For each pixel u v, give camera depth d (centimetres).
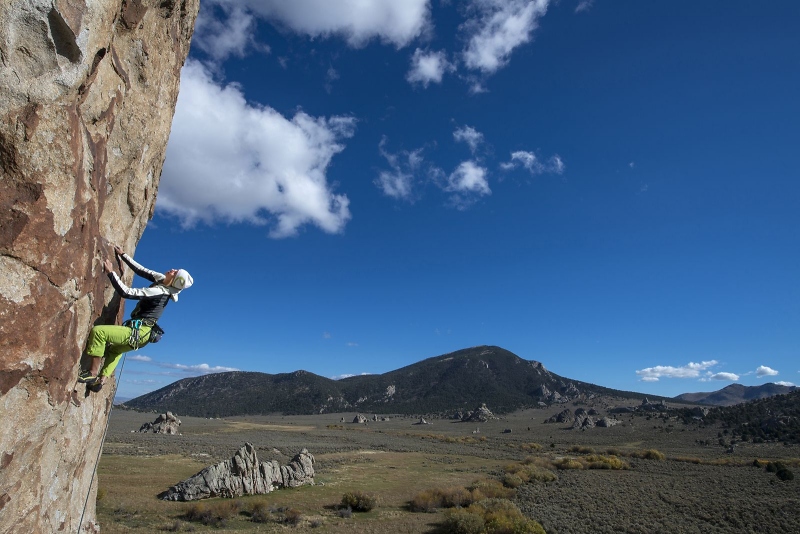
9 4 302
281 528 3109
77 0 330
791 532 3027
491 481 5003
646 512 3625
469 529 2934
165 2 548
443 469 6488
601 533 2989
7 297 319
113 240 539
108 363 494
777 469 5969
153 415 17712
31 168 325
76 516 536
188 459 6047
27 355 337
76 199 373
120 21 451
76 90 355
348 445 9744
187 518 3219
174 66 646
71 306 390
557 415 17812
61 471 461
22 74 317
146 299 512
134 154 539
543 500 4138
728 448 9119
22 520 388
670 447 10012
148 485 4244
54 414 389
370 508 3825
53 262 352
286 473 4694
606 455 8119
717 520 3362
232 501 3672
